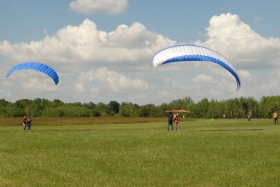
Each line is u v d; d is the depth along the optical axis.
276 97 184.75
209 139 36.28
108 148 29.89
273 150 27.44
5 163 22.00
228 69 42.91
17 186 16.00
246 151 27.02
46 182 16.83
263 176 18.02
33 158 24.16
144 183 16.67
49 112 153.25
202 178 17.73
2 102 165.50
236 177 17.84
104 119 124.75
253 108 190.62
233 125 71.44
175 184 16.48
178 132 48.38
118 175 18.53
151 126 74.25
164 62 41.84
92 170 19.78
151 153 26.33
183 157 24.25
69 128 67.25
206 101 197.00
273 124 74.38
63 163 21.98
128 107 193.12
